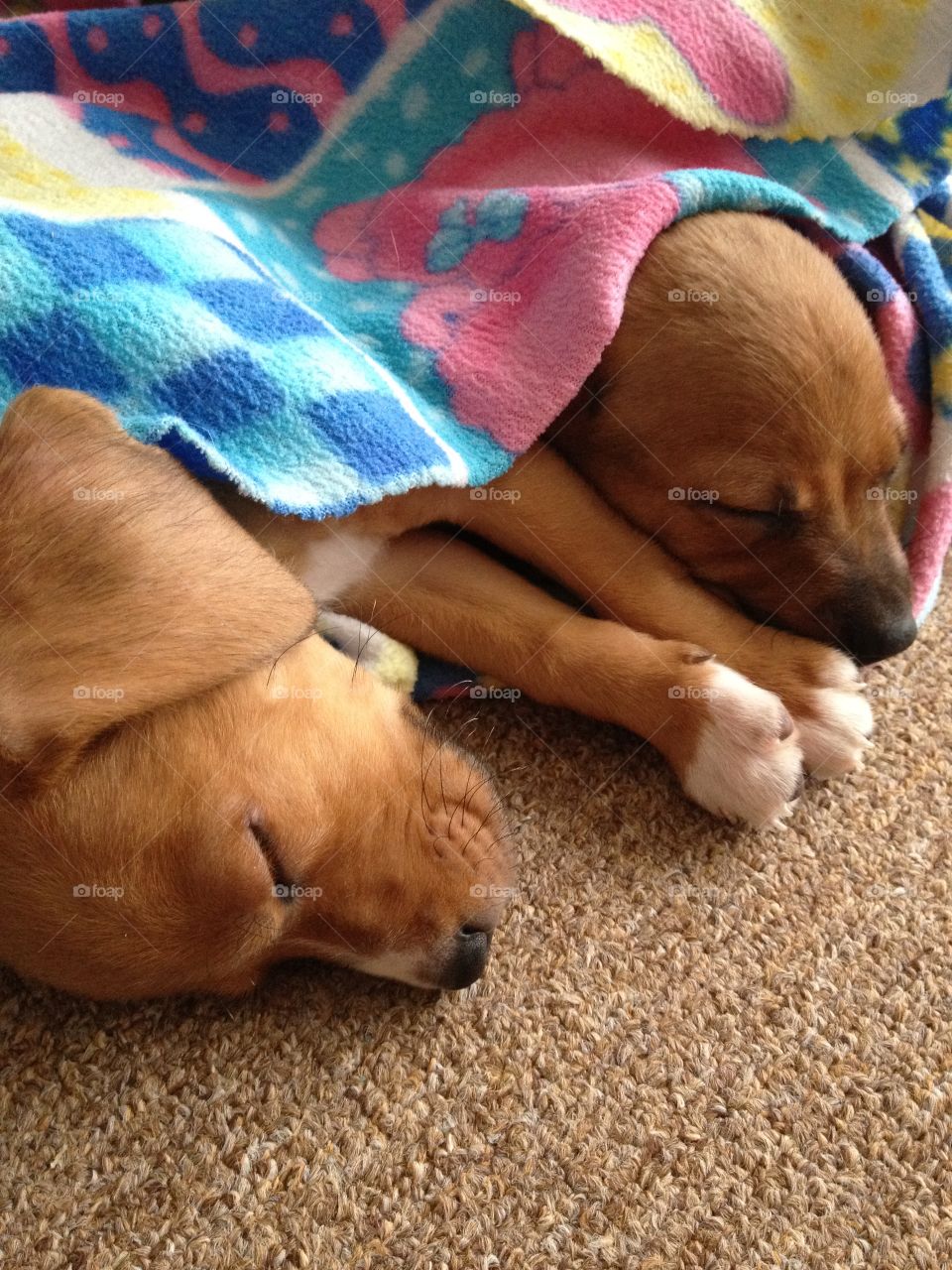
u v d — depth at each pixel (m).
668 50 0.45
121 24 0.49
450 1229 0.37
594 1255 0.37
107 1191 0.38
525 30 0.46
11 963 0.37
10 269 0.39
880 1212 0.37
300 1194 0.38
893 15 0.47
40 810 0.35
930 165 0.49
